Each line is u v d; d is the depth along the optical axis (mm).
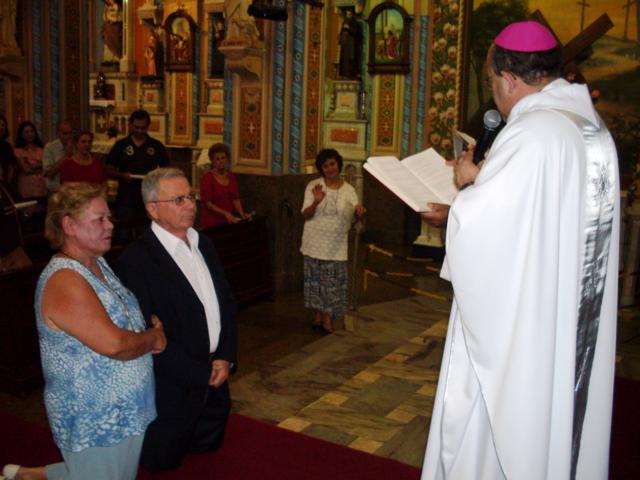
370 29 10141
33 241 6375
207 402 3539
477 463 2320
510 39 2234
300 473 3453
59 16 12164
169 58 12750
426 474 2406
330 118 10727
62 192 2488
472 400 2291
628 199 7863
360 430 3969
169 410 3295
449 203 2545
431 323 6238
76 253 2508
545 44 2213
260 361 5719
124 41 13281
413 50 9969
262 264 7523
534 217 2072
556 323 2170
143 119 7254
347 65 10461
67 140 7906
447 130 9727
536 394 2113
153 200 3176
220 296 3393
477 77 9445
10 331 4762
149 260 3160
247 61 7395
